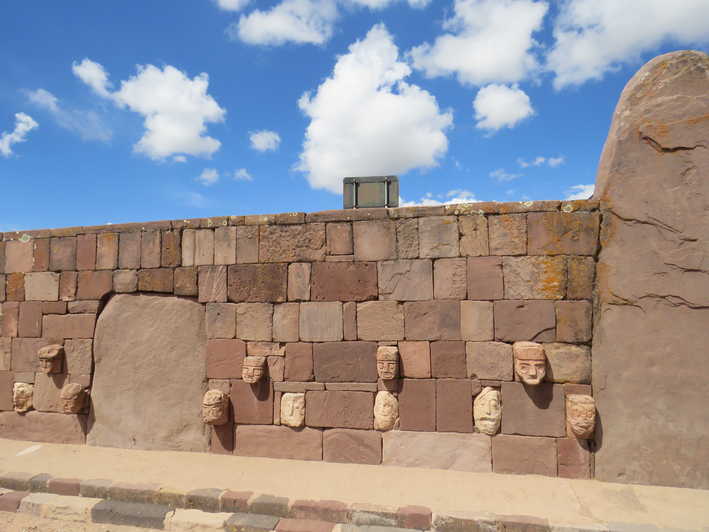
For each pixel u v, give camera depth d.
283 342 6.07
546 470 5.28
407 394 5.68
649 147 5.21
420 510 4.46
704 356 4.96
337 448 5.82
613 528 4.10
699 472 4.93
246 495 4.83
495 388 5.50
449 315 5.62
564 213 5.40
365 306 5.86
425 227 5.75
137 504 4.96
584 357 5.27
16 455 6.23
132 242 6.68
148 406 6.46
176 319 6.47
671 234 5.10
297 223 6.12
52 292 6.96
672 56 5.27
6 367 7.09
